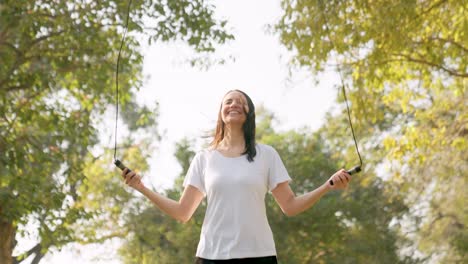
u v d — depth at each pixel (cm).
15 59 1329
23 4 1302
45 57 1348
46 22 1333
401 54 1234
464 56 1230
